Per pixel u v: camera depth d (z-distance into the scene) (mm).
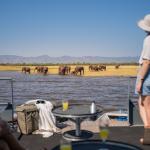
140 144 4242
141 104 4145
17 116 5078
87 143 2676
